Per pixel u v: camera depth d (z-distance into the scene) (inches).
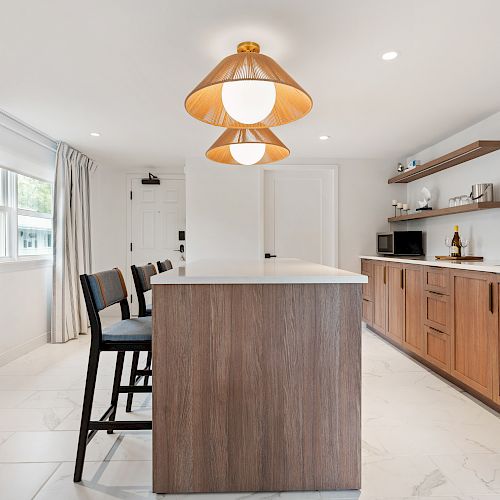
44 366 146.5
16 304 159.0
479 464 79.4
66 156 187.5
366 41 93.9
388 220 214.5
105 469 77.7
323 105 136.4
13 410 106.3
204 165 215.3
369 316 200.5
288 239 220.2
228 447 70.7
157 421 70.2
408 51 98.9
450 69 109.0
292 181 219.9
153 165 238.4
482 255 154.6
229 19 84.5
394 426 96.0
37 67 107.0
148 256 245.8
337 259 216.8
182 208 246.1
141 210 245.4
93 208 233.8
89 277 74.9
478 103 135.3
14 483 72.8
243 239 215.5
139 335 75.4
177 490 70.3
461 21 85.6
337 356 71.5
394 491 70.7
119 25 86.7
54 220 181.2
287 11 81.5
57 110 140.7
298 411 71.1
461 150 146.3
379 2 78.8
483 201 142.6
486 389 105.7
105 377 133.6
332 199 219.6
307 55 100.6
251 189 215.6
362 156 213.9
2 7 80.0
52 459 81.4
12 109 139.9
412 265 150.8
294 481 71.2
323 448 71.3
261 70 69.7
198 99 76.4
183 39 92.7
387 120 153.2
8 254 159.6
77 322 195.5
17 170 158.4
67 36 91.2
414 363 149.3
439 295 130.7
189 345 70.4
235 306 70.7
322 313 71.4
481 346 107.9
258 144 105.3
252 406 70.8
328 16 83.4
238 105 76.3
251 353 70.9
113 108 138.9
